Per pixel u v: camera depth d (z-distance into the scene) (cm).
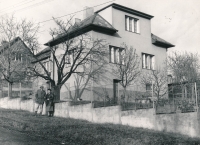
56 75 3062
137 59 2866
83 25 2634
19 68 2898
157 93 1972
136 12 2930
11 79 2712
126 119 1656
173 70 3331
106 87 1841
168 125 1459
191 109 1415
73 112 1966
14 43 2859
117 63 2514
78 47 2434
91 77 2481
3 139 1142
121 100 1714
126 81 2439
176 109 1473
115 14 2761
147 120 1550
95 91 1875
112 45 2678
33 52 2502
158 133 1397
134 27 2961
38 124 1551
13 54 2848
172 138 1297
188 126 1388
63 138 1241
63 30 2439
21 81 2677
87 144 1140
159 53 3150
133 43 2877
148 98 1595
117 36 2741
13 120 1672
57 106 2089
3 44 2848
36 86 2447
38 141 1150
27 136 1252
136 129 1488
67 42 2406
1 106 2812
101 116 1783
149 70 2966
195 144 1223
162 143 1186
